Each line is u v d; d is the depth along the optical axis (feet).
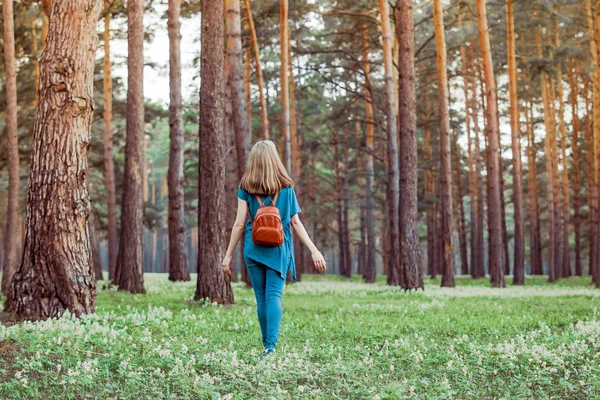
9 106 58.95
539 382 16.40
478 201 124.26
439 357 19.45
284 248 18.57
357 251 224.53
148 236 253.03
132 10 56.08
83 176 26.48
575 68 124.06
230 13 62.90
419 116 130.21
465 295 54.90
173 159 74.74
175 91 73.77
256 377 15.78
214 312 33.50
